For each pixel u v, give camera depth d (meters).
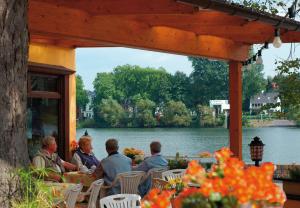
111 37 9.90
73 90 13.97
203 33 11.72
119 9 8.61
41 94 12.95
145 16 10.22
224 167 3.22
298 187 8.48
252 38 12.37
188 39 11.80
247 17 9.02
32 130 12.88
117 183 9.81
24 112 5.18
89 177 9.93
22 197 5.02
